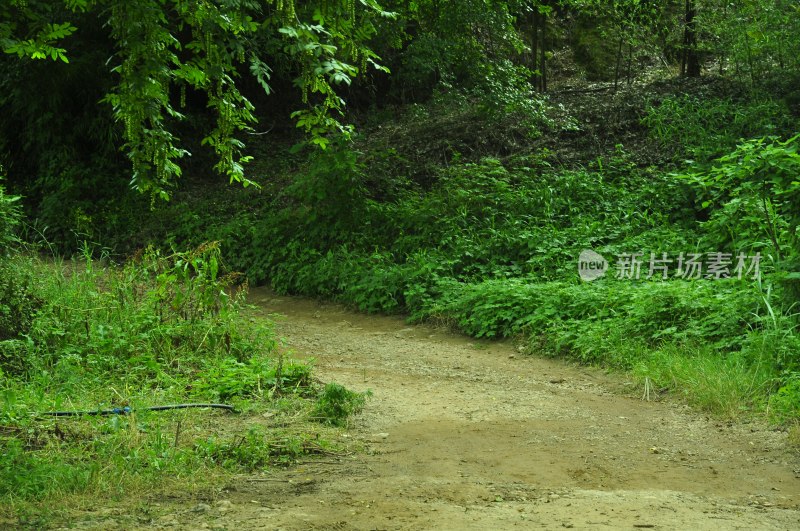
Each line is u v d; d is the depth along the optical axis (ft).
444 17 59.57
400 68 65.36
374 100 68.95
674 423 21.95
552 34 76.54
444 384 26.91
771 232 29.91
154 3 16.55
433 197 48.24
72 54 58.95
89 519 14.03
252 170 61.36
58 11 55.52
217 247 30.07
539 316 32.89
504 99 54.90
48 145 60.80
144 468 16.55
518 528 13.88
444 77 62.64
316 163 49.24
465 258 42.78
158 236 54.19
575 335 30.96
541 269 40.73
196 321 28.35
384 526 13.99
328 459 18.40
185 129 64.13
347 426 21.20
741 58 53.52
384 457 18.67
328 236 47.73
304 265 45.60
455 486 16.55
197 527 13.79
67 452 17.19
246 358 27.45
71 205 57.06
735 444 19.98
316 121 17.61
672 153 50.24
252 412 21.67
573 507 15.20
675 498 15.93
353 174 48.49
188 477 16.51
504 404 24.13
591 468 17.98
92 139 60.75
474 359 31.04
